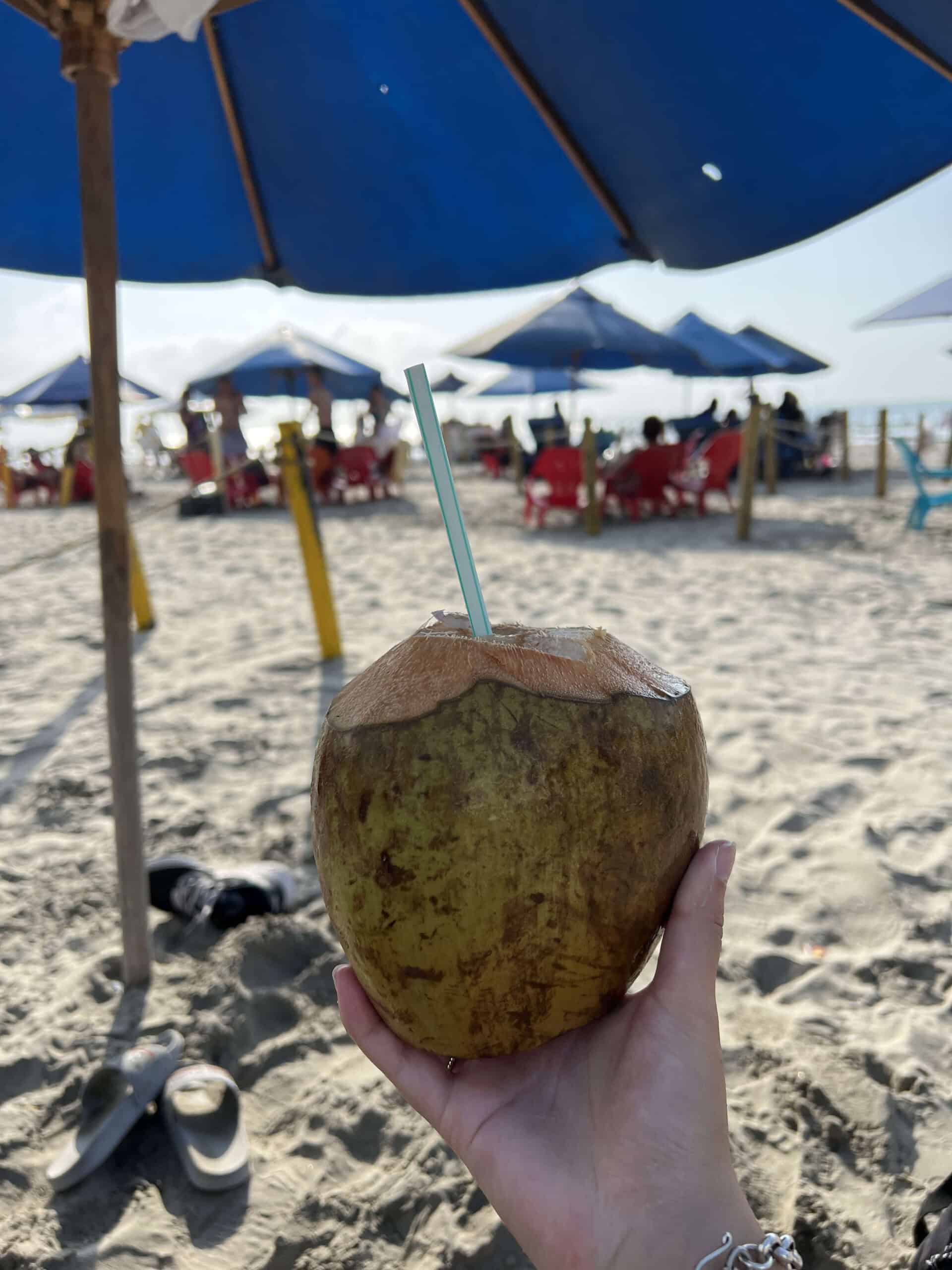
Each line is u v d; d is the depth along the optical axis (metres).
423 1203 0.68
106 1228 0.68
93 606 2.74
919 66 0.86
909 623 2.24
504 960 0.36
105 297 0.82
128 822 0.92
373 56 1.08
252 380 6.91
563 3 0.93
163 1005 0.91
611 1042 0.41
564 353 5.67
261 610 2.61
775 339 6.73
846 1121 0.73
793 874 1.10
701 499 4.41
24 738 1.64
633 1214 0.36
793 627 2.23
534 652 0.38
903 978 0.91
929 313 4.29
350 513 5.12
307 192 1.27
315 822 0.40
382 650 2.11
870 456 8.27
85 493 6.43
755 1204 0.66
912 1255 0.61
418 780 0.35
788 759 1.42
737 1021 0.85
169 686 1.90
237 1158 0.71
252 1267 0.64
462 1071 0.42
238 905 1.02
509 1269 0.62
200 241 1.35
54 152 1.12
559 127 1.11
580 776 0.36
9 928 1.05
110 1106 0.76
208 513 5.05
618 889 0.36
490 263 1.39
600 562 3.24
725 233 1.17
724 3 0.87
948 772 1.35
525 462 7.13
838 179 1.03
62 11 0.77
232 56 1.09
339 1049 0.85
